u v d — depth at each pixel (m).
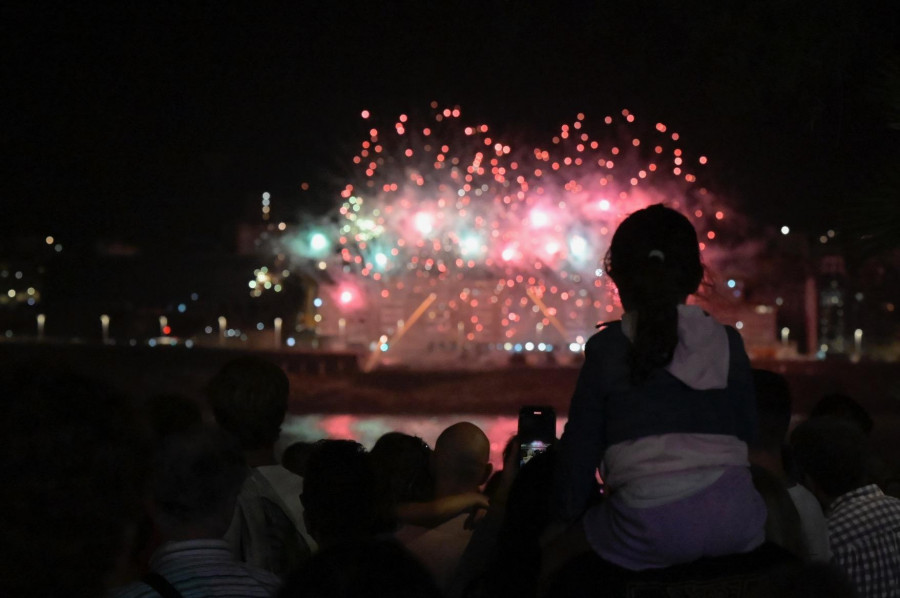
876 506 4.23
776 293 39.16
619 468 3.12
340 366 30.89
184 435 3.03
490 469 5.01
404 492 4.99
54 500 1.99
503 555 3.56
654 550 3.02
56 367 2.15
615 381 3.17
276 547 4.16
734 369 3.21
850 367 29.38
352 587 2.03
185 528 2.94
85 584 1.99
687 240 3.32
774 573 2.35
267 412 4.40
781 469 4.14
